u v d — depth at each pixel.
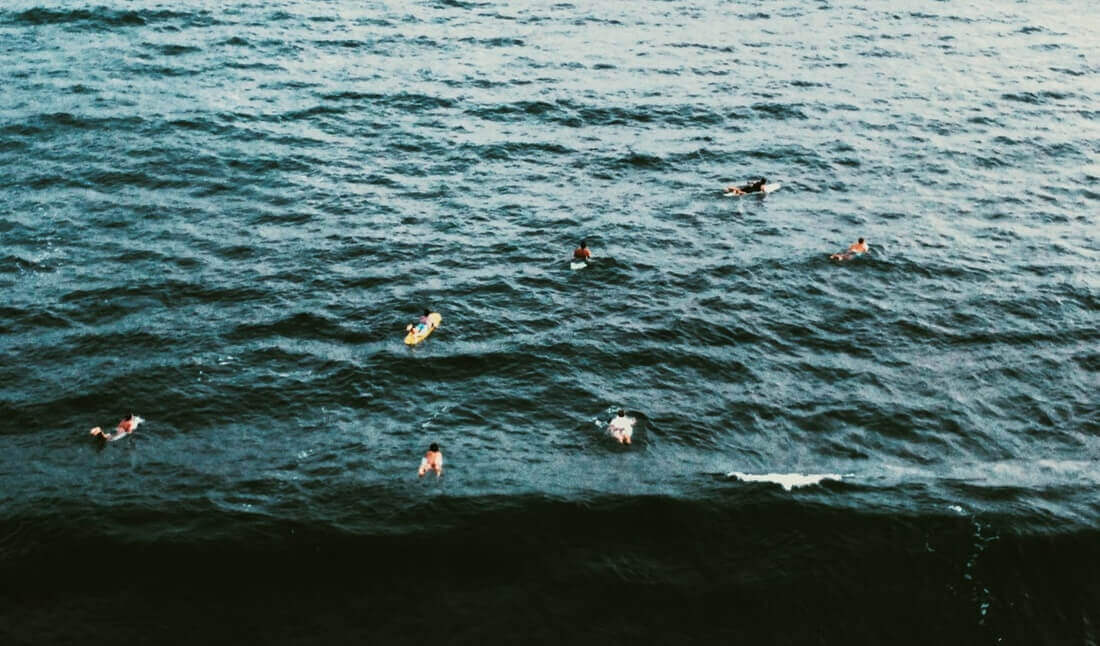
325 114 63.59
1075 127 65.44
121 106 62.59
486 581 26.88
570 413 34.75
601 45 81.88
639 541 28.36
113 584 26.38
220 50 75.25
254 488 30.06
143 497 29.47
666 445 33.03
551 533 28.45
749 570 27.55
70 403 34.31
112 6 83.19
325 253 46.22
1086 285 45.44
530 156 58.78
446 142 60.28
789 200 53.84
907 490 30.72
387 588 26.53
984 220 52.09
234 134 59.53
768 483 30.86
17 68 68.25
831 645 25.67
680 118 65.56
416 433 33.28
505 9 92.88
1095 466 32.84
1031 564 27.92
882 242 49.09
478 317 41.06
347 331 39.69
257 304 41.47
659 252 47.56
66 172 53.22
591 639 25.36
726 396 36.25
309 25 83.56
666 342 39.62
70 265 44.03
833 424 34.84
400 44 79.62
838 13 94.75
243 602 25.98
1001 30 89.38
